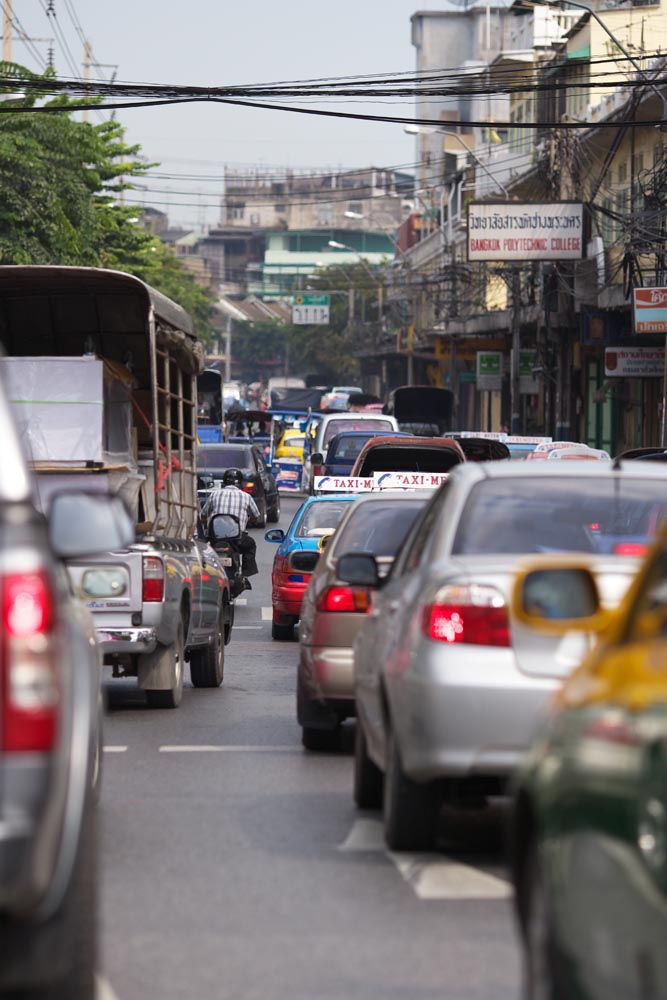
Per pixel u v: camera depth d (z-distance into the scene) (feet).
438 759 68.90
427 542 77.10
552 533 73.31
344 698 104.47
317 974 56.24
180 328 157.79
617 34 533.14
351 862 73.51
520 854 46.34
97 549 52.90
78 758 44.91
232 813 85.30
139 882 69.72
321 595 106.01
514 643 68.90
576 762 41.83
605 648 45.24
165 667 127.85
